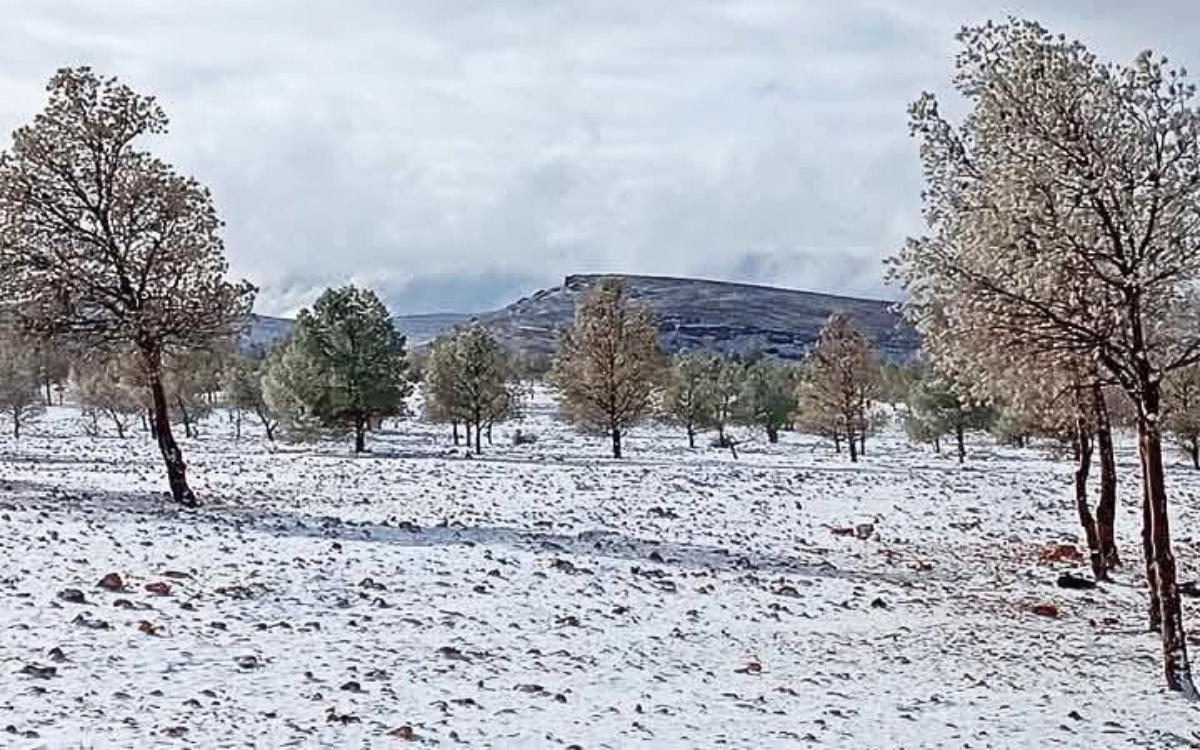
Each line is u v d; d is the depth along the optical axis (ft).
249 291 104.63
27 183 96.78
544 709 40.83
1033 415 82.28
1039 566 93.09
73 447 220.84
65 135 97.45
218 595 55.31
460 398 228.43
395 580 63.21
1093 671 55.06
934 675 52.01
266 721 36.40
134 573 58.90
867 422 244.63
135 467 151.84
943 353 58.39
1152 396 51.80
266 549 69.97
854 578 80.94
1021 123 52.13
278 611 53.36
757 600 67.77
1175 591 52.08
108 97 98.84
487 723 38.34
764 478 151.23
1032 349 53.72
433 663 46.16
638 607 62.44
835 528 108.37
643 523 103.35
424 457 195.62
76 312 99.76
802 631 60.44
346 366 211.82
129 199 99.04
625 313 207.41
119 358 106.52
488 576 66.85
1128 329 52.70
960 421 237.66
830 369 224.33
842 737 40.09
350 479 134.82
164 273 100.78
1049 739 41.98
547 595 63.05
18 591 52.08
